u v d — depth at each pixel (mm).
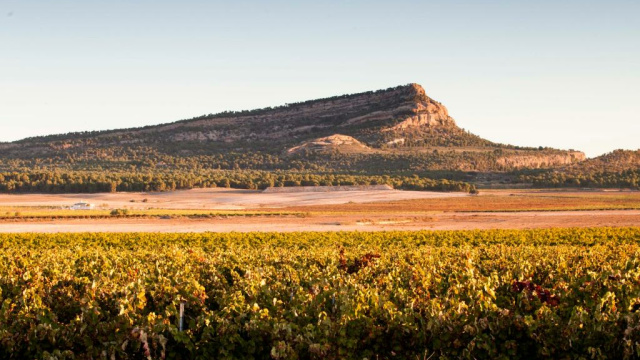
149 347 13523
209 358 13680
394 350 13336
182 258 25109
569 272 20578
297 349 12969
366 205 110375
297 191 150875
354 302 14211
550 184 168625
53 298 17094
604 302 13992
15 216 76938
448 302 14391
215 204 120438
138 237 41812
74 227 63844
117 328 13828
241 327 13898
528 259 24625
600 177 174375
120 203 125000
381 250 31266
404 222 71562
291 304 15555
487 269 22859
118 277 19141
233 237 42312
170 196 145000
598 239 40156
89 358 13734
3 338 13477
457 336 13094
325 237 42156
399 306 15148
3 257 26641
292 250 32438
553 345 12734
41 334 13664
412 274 18641
